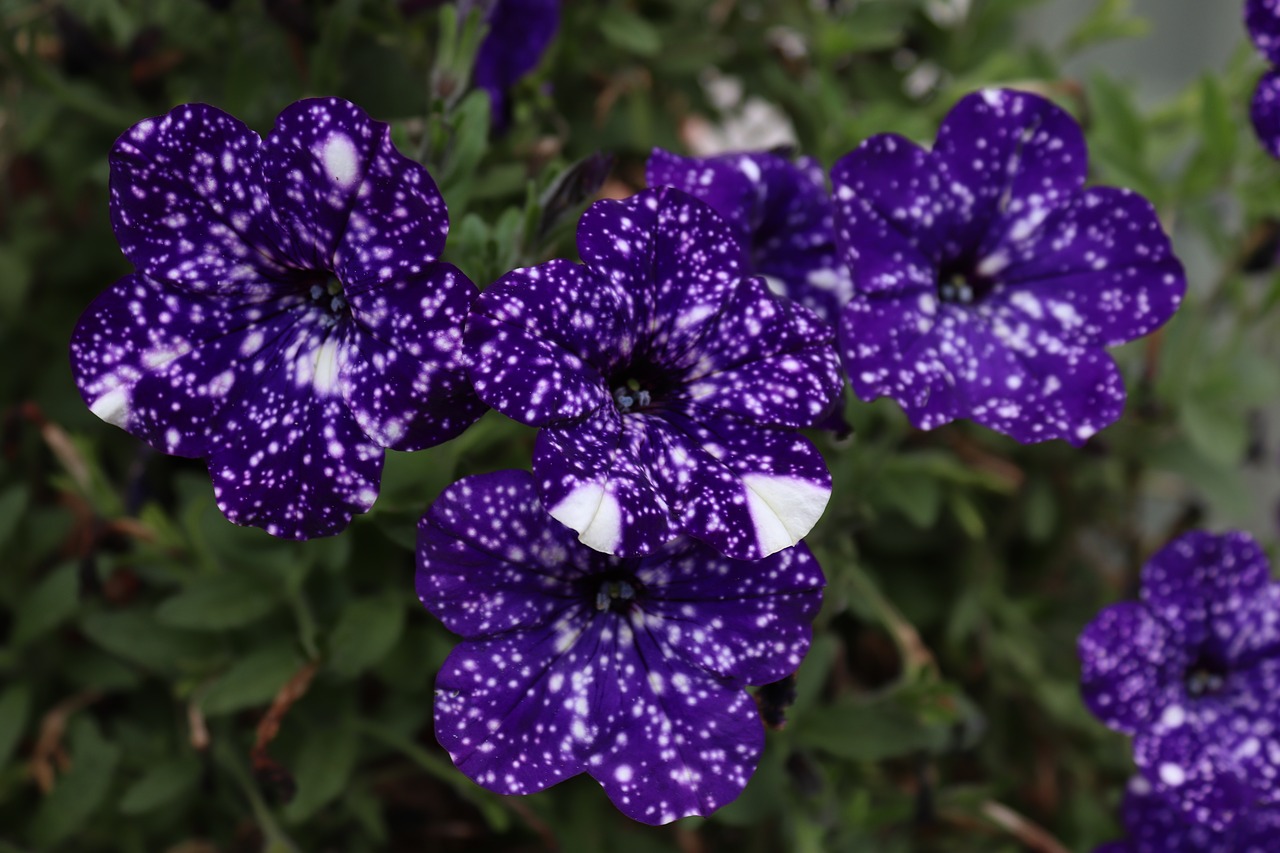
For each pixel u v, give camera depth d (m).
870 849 0.55
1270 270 0.59
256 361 0.46
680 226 0.46
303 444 0.45
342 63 0.56
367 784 0.55
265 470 0.46
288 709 0.54
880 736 0.53
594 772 0.45
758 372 0.46
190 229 0.46
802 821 0.53
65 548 0.59
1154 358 0.60
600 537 0.43
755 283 0.46
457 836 0.57
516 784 0.45
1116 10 0.63
